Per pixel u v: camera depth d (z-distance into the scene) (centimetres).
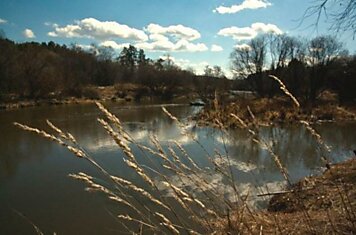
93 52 7519
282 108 2861
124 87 6306
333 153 1395
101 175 1243
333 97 4806
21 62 4956
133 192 858
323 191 490
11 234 834
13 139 2023
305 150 1534
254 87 5550
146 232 473
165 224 245
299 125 2466
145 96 5981
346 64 4550
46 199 1057
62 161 1507
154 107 4250
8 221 908
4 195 1105
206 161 1250
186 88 6322
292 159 1367
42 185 1191
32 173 1343
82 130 2327
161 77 6156
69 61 6531
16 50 5234
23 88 4859
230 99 3472
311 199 482
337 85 4447
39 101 4591
